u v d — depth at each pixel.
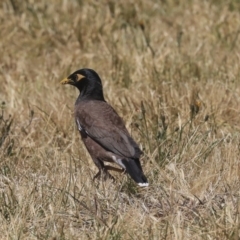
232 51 16.47
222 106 13.72
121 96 14.43
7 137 12.72
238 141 12.31
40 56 17.42
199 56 16.16
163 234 9.65
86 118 11.66
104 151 11.30
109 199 10.60
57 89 15.01
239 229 9.57
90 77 12.25
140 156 11.41
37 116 13.83
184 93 14.14
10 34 17.91
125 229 9.68
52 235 9.66
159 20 18.64
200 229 9.73
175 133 12.71
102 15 18.66
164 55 15.99
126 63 15.81
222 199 10.73
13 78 16.03
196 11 18.92
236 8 19.06
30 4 19.16
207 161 11.73
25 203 10.25
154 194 10.95
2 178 11.29
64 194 10.52
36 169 11.80
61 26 18.25
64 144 12.88
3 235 9.68
